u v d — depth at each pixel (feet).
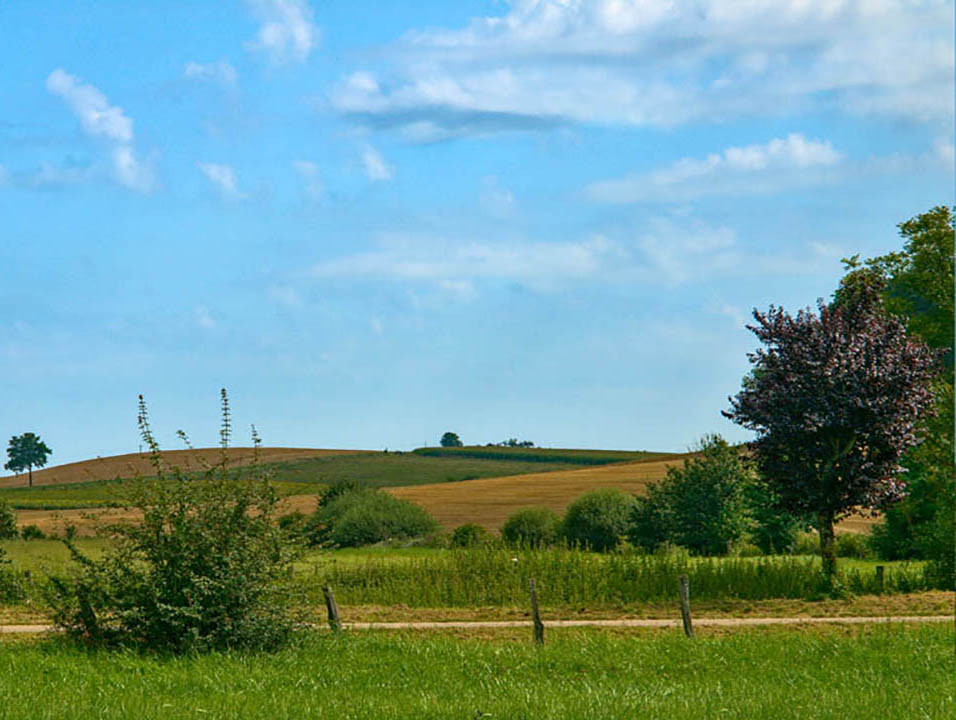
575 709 49.88
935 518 130.93
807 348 113.70
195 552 69.00
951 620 90.79
